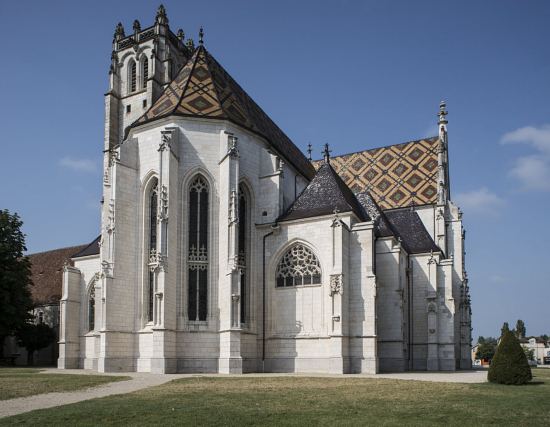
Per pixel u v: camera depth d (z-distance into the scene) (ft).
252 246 184.96
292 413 71.77
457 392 97.96
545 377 150.10
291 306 175.63
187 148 176.35
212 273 169.99
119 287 168.35
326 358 165.48
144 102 250.98
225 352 160.76
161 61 253.44
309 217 177.06
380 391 97.81
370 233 171.32
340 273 165.07
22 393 94.07
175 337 161.68
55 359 257.55
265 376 140.26
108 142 250.98
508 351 116.88
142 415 69.92
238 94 218.79
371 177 293.02
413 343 215.92
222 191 173.58
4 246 216.33
